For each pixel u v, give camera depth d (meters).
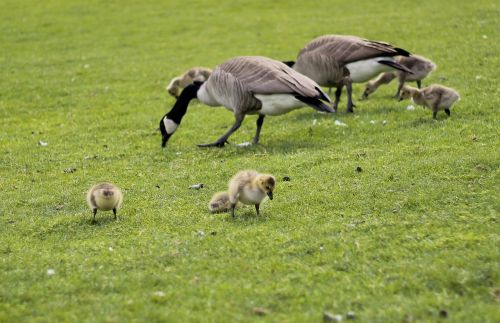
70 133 19.92
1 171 16.27
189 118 21.02
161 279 9.17
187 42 34.69
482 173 12.60
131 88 26.11
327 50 18.61
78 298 8.76
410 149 15.00
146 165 16.12
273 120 19.70
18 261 10.13
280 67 16.34
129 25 39.81
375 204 11.62
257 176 11.06
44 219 12.33
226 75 16.59
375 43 18.42
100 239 10.96
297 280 8.97
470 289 8.45
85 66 30.17
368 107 20.11
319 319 7.88
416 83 22.59
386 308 8.07
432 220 10.70
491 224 10.38
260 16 40.31
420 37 30.30
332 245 9.98
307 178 13.72
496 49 25.81
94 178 15.22
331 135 17.23
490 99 18.84
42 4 47.25
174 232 11.05
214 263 9.62
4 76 28.61
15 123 21.75
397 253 9.57
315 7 41.84
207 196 13.23
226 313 8.12
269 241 10.27
